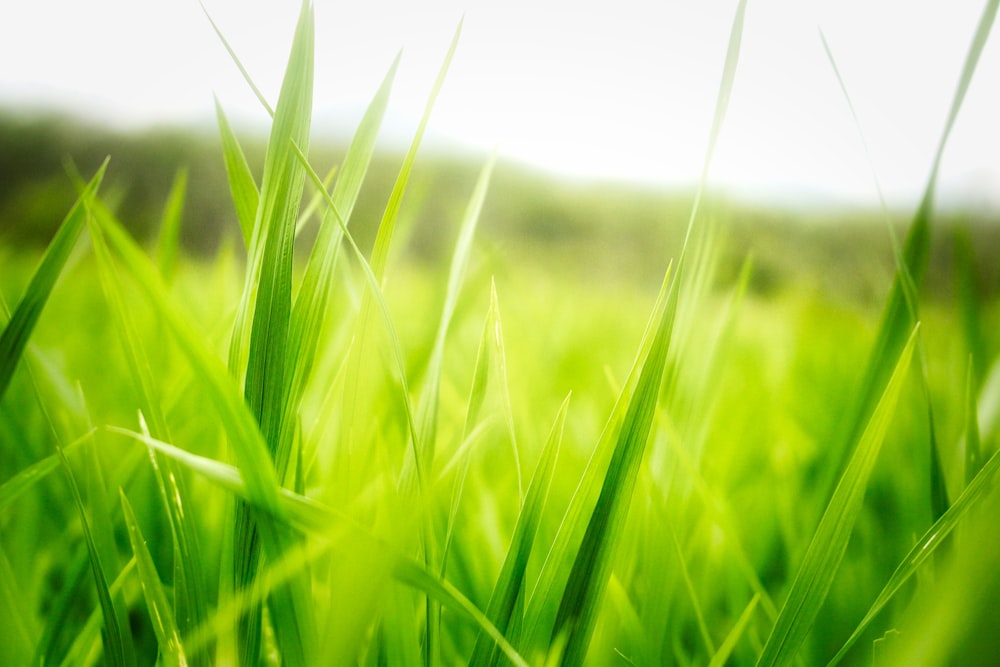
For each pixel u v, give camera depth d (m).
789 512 0.46
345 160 0.29
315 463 0.42
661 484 0.40
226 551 0.28
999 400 0.35
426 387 0.34
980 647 0.20
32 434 0.52
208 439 0.50
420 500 0.27
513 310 1.11
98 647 0.33
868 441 0.27
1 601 0.31
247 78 0.27
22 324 0.26
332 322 0.49
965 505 0.27
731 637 0.32
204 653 0.28
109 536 0.32
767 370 0.90
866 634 0.38
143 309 0.86
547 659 0.27
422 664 0.31
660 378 0.27
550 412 0.75
